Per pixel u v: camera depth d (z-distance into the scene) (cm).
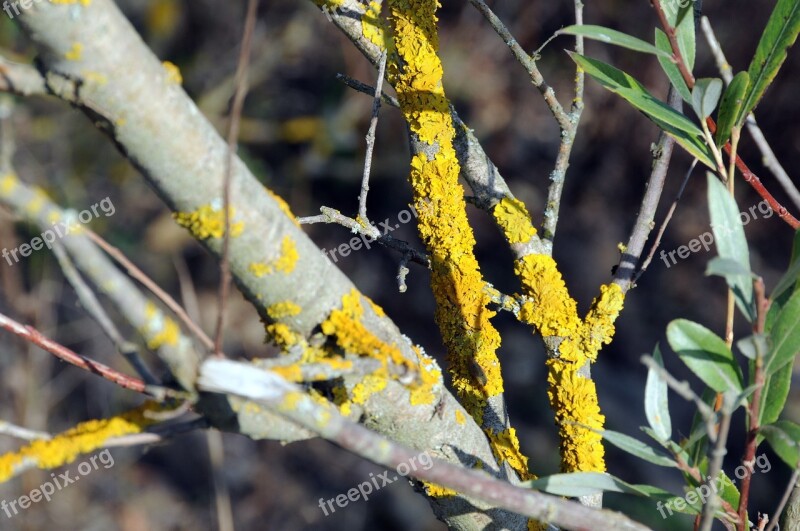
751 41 316
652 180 127
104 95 111
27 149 285
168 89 112
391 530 303
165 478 308
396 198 355
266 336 118
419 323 346
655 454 117
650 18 333
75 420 276
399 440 120
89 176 307
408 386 116
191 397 113
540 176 356
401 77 126
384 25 126
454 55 346
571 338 125
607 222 350
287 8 351
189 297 154
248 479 312
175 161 112
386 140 348
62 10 110
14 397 255
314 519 303
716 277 337
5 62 111
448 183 126
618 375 336
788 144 320
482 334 126
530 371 335
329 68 351
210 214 113
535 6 344
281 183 351
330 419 112
